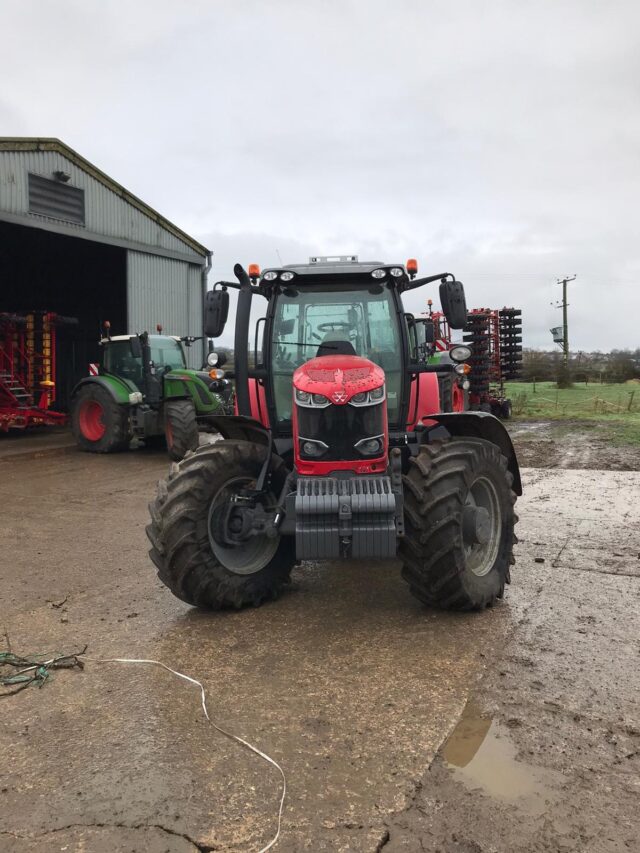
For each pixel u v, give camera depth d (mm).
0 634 3916
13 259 18625
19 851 2143
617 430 14711
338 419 3939
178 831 2225
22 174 13102
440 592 3922
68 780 2506
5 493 8195
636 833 2170
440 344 9977
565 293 48719
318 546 3699
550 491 7973
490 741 2699
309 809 2318
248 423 4484
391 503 3643
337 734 2777
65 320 15234
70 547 5777
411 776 2482
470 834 2178
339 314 4742
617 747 2646
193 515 3957
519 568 4984
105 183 15023
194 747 2709
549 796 2355
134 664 3480
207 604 4098
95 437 11875
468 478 3951
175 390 10914
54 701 3113
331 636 3787
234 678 3301
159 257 16750
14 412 13742
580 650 3529
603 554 5328
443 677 3248
